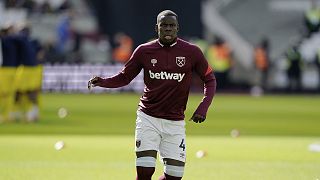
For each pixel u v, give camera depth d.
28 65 49.78
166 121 20.28
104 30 87.81
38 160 31.31
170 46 20.34
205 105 20.44
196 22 87.69
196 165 30.09
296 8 87.62
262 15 87.62
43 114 57.75
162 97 20.23
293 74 87.62
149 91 20.34
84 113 59.19
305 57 87.62
